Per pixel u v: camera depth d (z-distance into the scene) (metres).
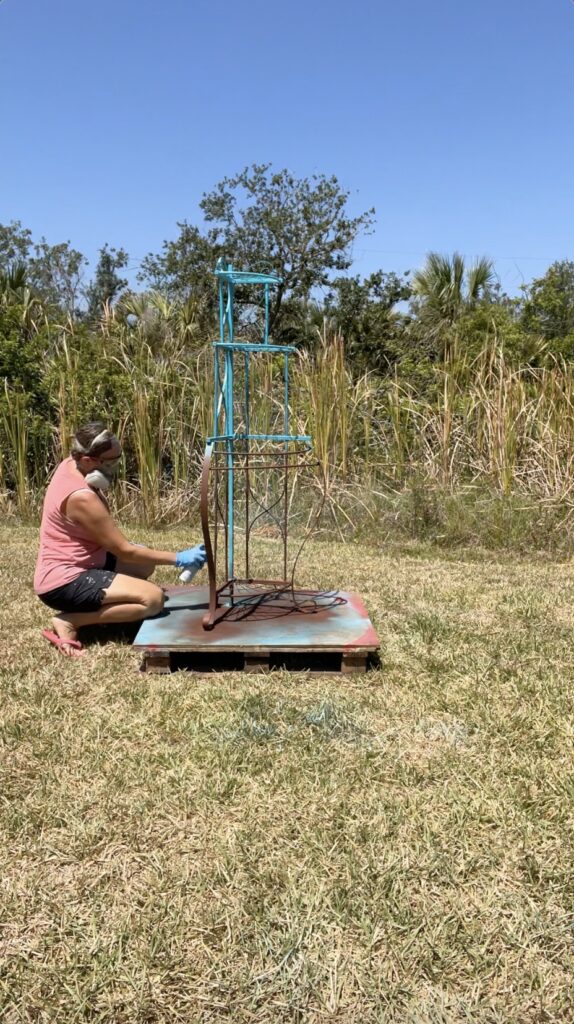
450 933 2.07
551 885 2.25
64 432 8.66
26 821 2.54
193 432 8.88
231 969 1.96
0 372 8.97
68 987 1.91
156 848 2.43
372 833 2.48
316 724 3.25
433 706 3.44
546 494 7.74
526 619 4.76
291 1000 1.87
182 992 1.90
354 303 21.78
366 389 8.91
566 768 2.91
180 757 2.96
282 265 26.42
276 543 7.60
